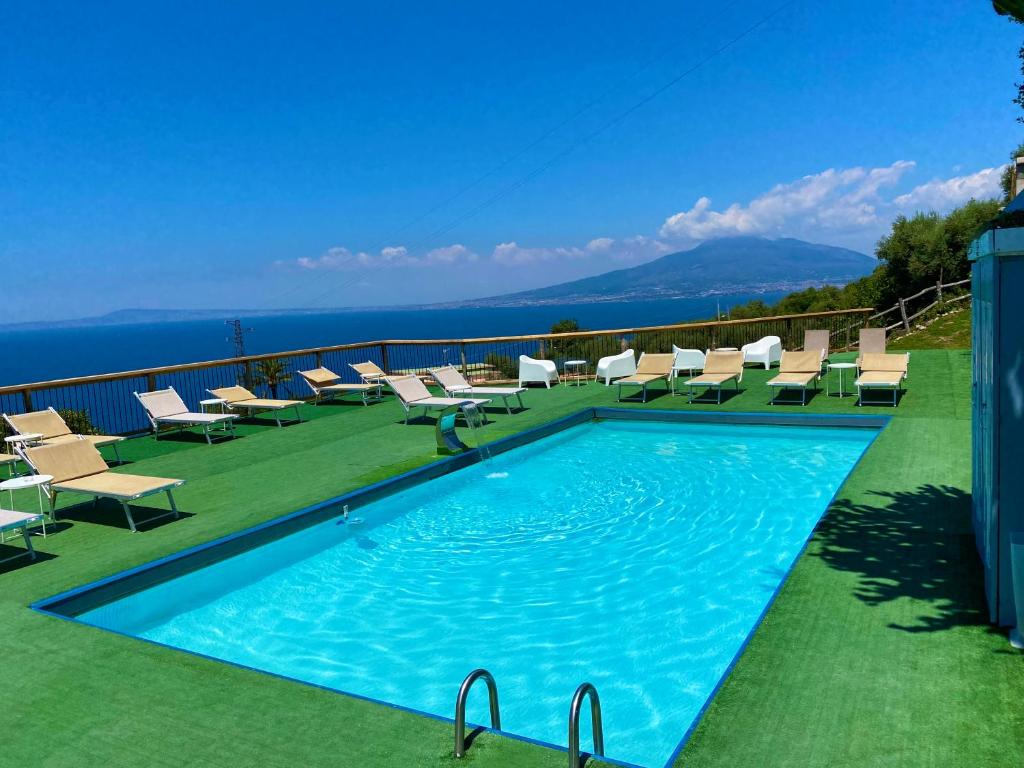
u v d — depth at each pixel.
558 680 3.81
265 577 5.54
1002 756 2.44
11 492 7.64
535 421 10.24
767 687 2.97
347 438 9.69
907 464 6.54
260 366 12.77
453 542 6.11
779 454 8.50
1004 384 3.27
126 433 10.41
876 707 2.78
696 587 4.95
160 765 2.69
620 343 14.74
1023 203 3.41
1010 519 3.34
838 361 14.15
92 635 3.98
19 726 3.04
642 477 7.86
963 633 3.37
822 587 3.98
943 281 25.38
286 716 3.00
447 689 3.79
